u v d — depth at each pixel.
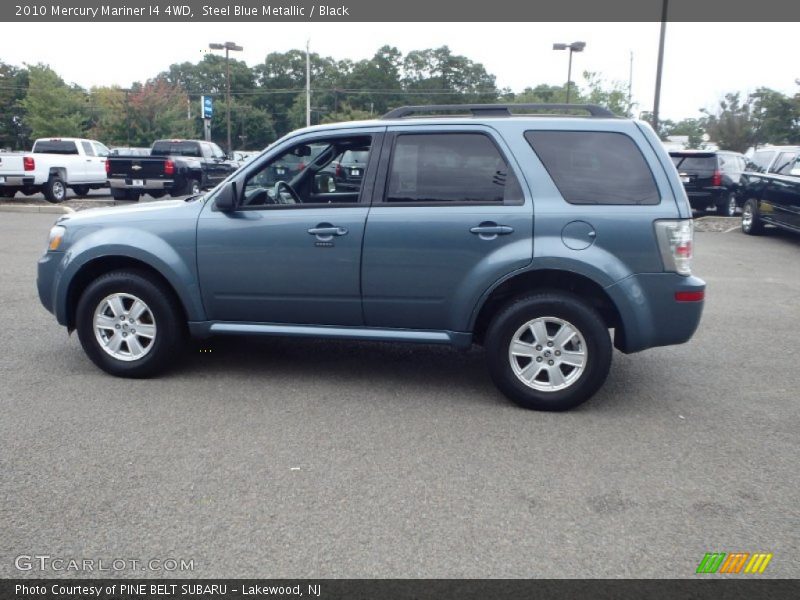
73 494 3.70
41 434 4.45
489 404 5.16
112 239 5.39
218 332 5.47
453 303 5.06
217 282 5.36
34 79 47.31
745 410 5.13
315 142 5.32
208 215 5.34
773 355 6.59
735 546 3.32
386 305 5.18
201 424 4.66
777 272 10.96
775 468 4.16
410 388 5.48
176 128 51.16
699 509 3.66
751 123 41.72
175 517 3.49
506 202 4.95
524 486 3.87
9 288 8.62
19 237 12.75
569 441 4.50
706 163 18.86
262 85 82.25
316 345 6.61
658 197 4.85
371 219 5.09
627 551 3.27
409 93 70.25
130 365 5.50
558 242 4.85
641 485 3.91
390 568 3.11
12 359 5.96
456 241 4.97
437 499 3.71
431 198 5.08
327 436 4.51
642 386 5.66
